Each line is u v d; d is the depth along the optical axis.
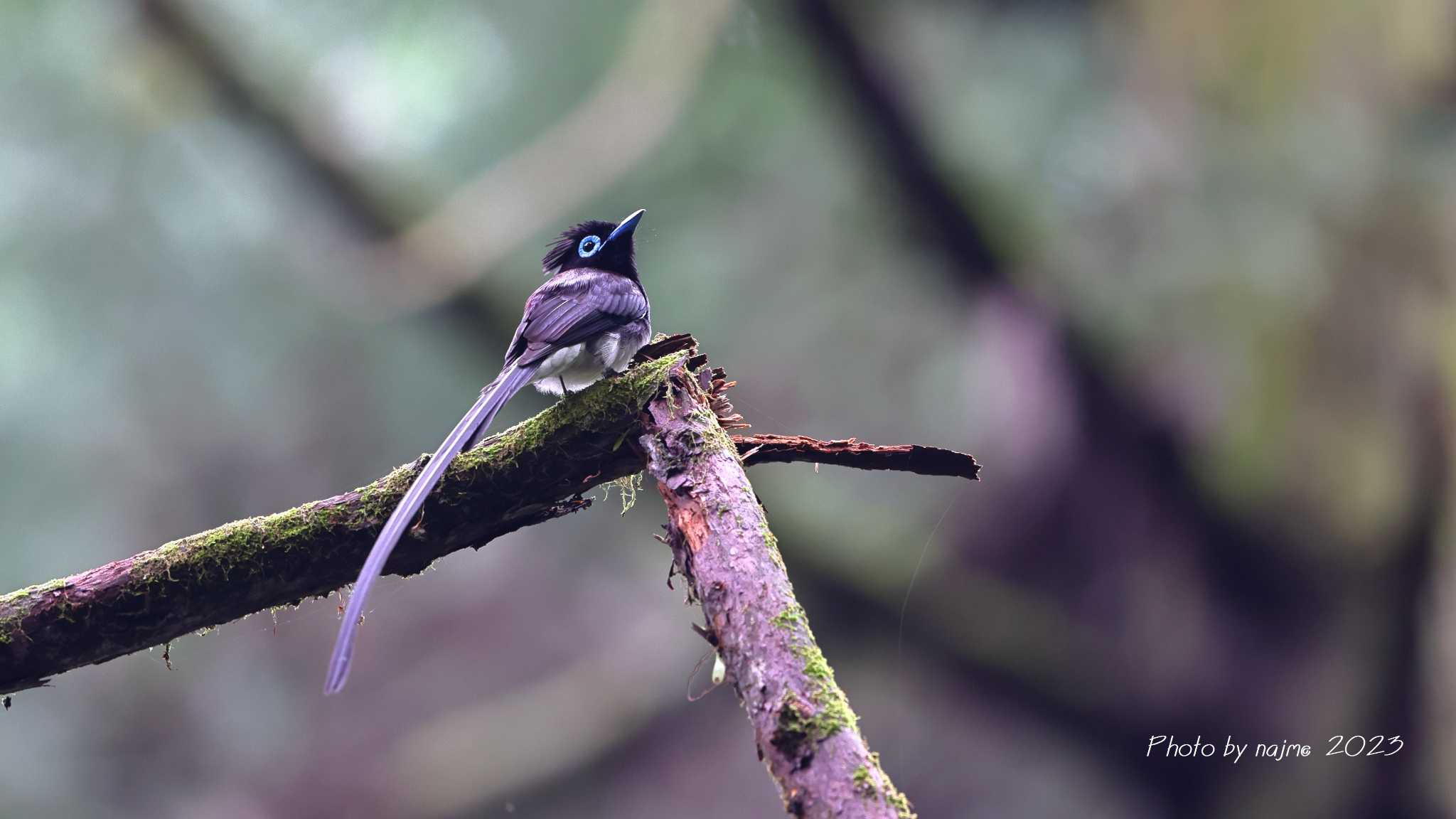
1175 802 12.95
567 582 22.27
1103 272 12.99
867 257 15.15
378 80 15.05
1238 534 12.48
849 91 12.09
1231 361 12.41
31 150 15.66
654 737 16.16
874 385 16.33
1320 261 11.98
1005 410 14.62
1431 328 11.59
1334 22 11.93
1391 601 11.46
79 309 17.19
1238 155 12.27
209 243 16.86
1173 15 12.48
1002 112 14.00
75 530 18.55
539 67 15.03
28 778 17.69
